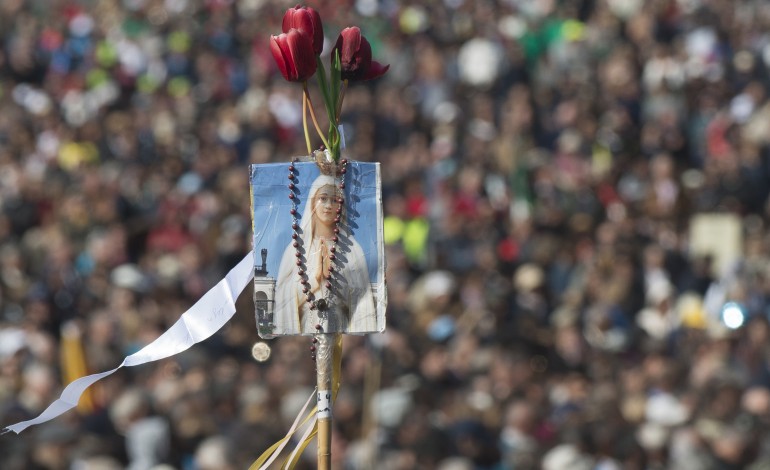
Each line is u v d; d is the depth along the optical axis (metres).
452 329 31.17
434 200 40.50
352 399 24.94
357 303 9.36
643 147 48.34
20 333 29.75
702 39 54.81
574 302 34.06
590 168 44.84
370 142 48.00
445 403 26.06
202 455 22.12
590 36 55.53
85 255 39.47
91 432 23.66
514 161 43.94
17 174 44.84
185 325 9.19
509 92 52.88
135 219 41.28
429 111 51.75
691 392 25.95
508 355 27.95
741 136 47.28
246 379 25.72
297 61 9.30
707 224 41.66
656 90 50.31
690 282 36.81
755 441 24.31
